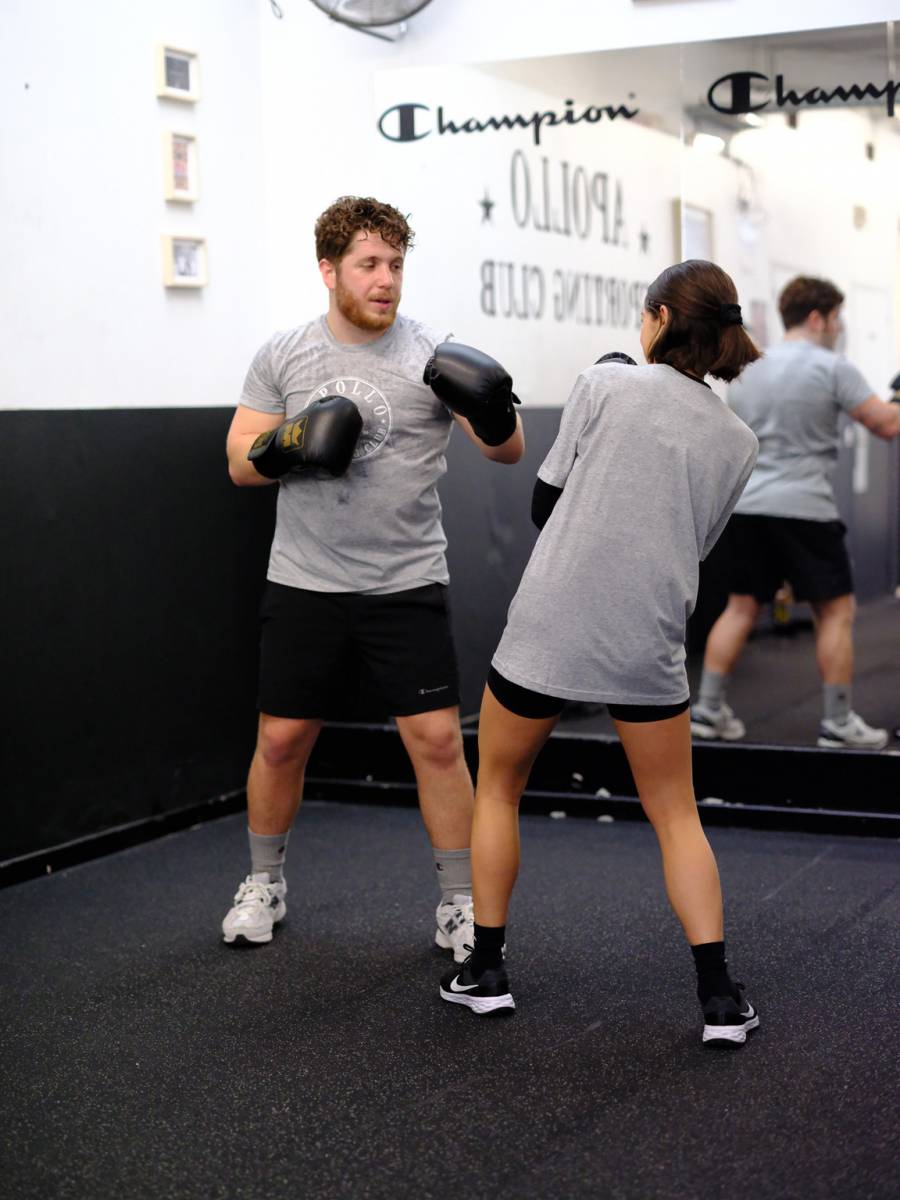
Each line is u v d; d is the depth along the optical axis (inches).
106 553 146.6
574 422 95.6
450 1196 77.7
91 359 144.9
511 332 169.0
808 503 160.7
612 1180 78.9
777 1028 99.2
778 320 168.4
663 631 93.9
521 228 163.2
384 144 160.9
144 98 150.0
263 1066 95.4
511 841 101.7
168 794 156.3
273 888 121.5
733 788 153.9
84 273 143.6
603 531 93.3
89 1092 92.1
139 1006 106.7
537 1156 81.9
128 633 149.9
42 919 128.0
